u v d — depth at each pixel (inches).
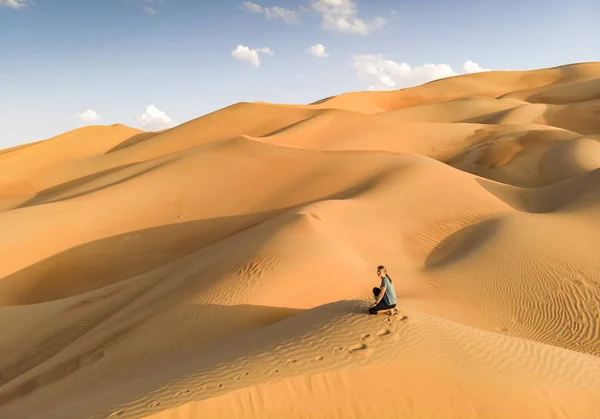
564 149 1534.2
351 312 358.3
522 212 870.4
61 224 1031.6
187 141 2425.0
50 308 678.5
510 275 583.5
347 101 3821.4
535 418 259.9
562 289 544.7
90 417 240.2
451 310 507.8
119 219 1075.9
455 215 846.5
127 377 374.3
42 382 438.3
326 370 273.4
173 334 455.2
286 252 586.9
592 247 627.5
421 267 673.6
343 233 711.1
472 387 271.9
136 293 677.3
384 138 2006.6
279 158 1381.6
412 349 298.8
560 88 3666.3
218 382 262.7
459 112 3078.2
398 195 918.4
